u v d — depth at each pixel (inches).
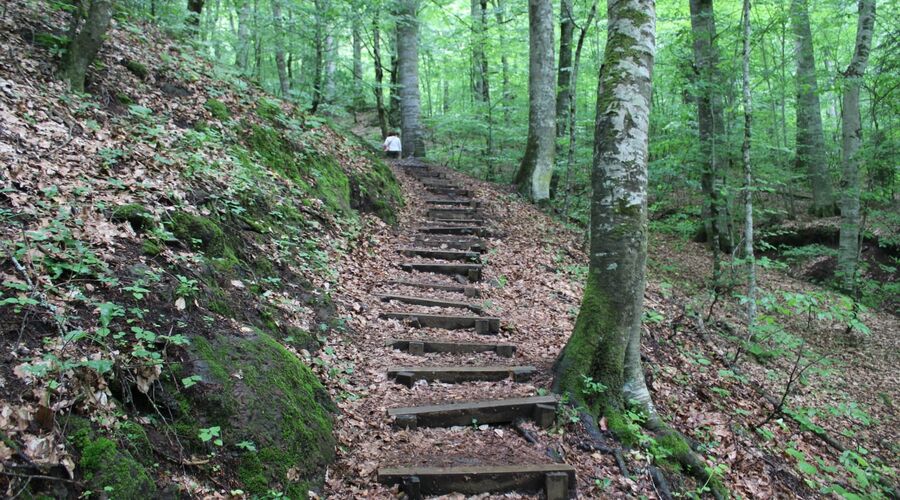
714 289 386.3
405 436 161.3
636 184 188.2
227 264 187.8
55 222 139.9
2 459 88.8
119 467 101.5
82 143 194.4
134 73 283.9
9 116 181.0
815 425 238.1
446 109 860.6
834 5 555.5
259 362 147.5
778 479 189.3
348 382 183.0
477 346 224.4
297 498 126.3
